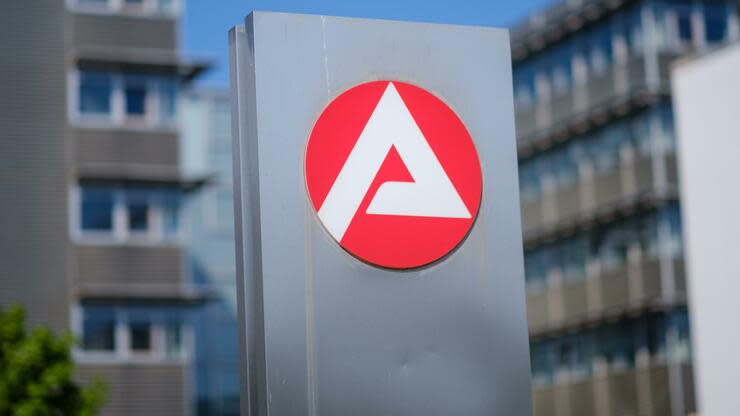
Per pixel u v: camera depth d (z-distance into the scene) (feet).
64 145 120.57
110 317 119.44
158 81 122.21
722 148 107.14
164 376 119.65
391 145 22.77
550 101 140.26
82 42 120.06
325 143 22.39
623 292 130.31
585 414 134.62
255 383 22.13
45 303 118.21
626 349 130.52
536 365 142.31
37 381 77.87
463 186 23.06
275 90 22.36
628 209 130.11
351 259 22.26
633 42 130.41
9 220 118.52
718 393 106.32
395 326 22.30
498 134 23.44
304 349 21.81
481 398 22.59
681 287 126.31
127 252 119.65
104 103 120.67
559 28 137.59
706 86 108.37
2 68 120.47
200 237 147.64
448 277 22.75
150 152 120.57
